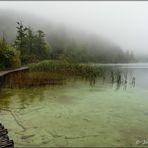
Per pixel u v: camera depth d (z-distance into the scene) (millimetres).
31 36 51844
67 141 5656
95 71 23844
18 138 5832
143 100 11016
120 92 13602
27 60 40438
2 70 21672
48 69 23766
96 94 12680
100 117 7863
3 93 12336
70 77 22125
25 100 10484
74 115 8102
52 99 10906
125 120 7523
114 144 5488
